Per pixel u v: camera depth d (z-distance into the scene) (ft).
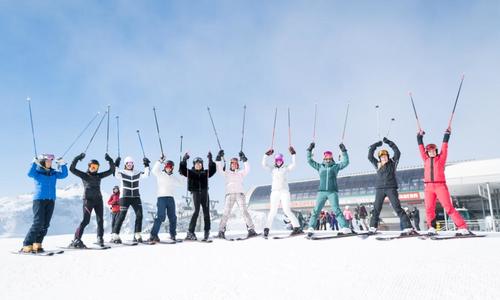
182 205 77.66
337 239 19.47
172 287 9.25
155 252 16.70
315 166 23.53
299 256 13.58
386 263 11.30
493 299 7.04
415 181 93.86
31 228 17.97
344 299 7.47
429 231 19.17
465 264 10.53
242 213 24.75
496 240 16.11
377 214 21.09
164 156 24.22
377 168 21.48
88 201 20.45
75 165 20.24
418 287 8.18
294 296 7.90
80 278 11.14
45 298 8.68
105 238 28.32
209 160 24.86
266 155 25.16
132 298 8.30
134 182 23.25
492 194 87.10
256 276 10.19
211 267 12.00
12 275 11.90
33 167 18.62
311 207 111.96
